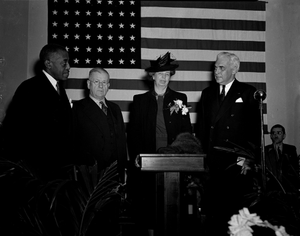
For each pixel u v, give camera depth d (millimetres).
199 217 4348
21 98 3674
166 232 3164
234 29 6586
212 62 6508
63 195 2990
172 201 3186
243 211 1815
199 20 6566
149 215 4434
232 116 4609
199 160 3209
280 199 3107
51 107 3797
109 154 4480
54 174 3609
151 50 6453
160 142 4664
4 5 5547
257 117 4555
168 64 4859
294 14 6492
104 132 4508
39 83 3850
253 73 6543
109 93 6383
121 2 6492
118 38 6426
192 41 6527
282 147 5855
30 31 6441
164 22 6523
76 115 4531
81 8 6402
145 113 4793
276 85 6746
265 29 6719
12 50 5785
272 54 6793
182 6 6566
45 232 2746
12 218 3291
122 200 5082
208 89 4988
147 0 6531
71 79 6273
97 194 2887
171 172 3209
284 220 2883
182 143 3879
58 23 6340
